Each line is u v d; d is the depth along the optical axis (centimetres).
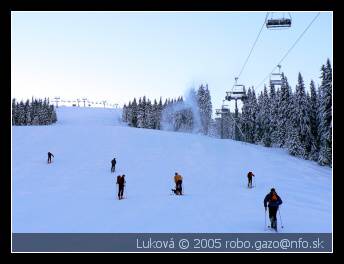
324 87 5297
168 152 4366
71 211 1684
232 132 10288
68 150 4216
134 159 3884
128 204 1878
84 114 18425
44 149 4209
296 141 5712
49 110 14688
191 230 1295
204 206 1820
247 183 2984
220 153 4553
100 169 3350
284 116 7062
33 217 1547
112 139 4978
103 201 1991
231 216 1566
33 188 2475
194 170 3469
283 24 2169
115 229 1316
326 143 5031
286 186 2944
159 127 12669
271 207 1307
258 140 8638
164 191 2423
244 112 9275
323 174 3981
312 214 1725
